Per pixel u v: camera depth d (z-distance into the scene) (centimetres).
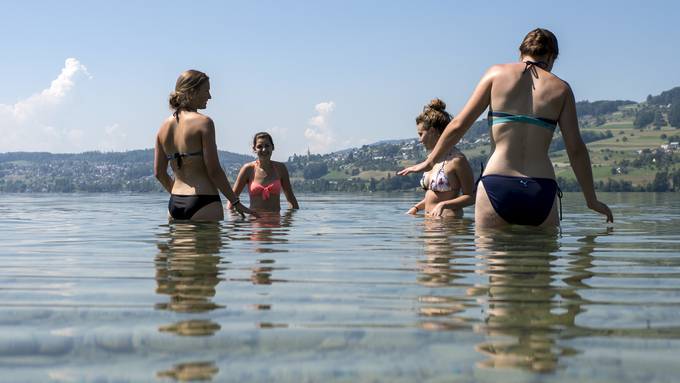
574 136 570
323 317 206
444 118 787
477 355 161
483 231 537
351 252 394
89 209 1106
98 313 213
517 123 559
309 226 632
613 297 239
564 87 562
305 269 319
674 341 175
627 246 427
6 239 504
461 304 226
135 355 163
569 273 302
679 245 434
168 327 192
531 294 246
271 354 163
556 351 165
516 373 146
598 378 143
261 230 580
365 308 220
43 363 157
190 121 734
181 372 149
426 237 494
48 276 298
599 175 16700
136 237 513
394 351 165
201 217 736
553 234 514
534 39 580
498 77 572
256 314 211
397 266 328
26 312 214
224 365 154
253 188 1034
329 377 144
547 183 559
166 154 756
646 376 144
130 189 18525
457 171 771
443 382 140
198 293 251
